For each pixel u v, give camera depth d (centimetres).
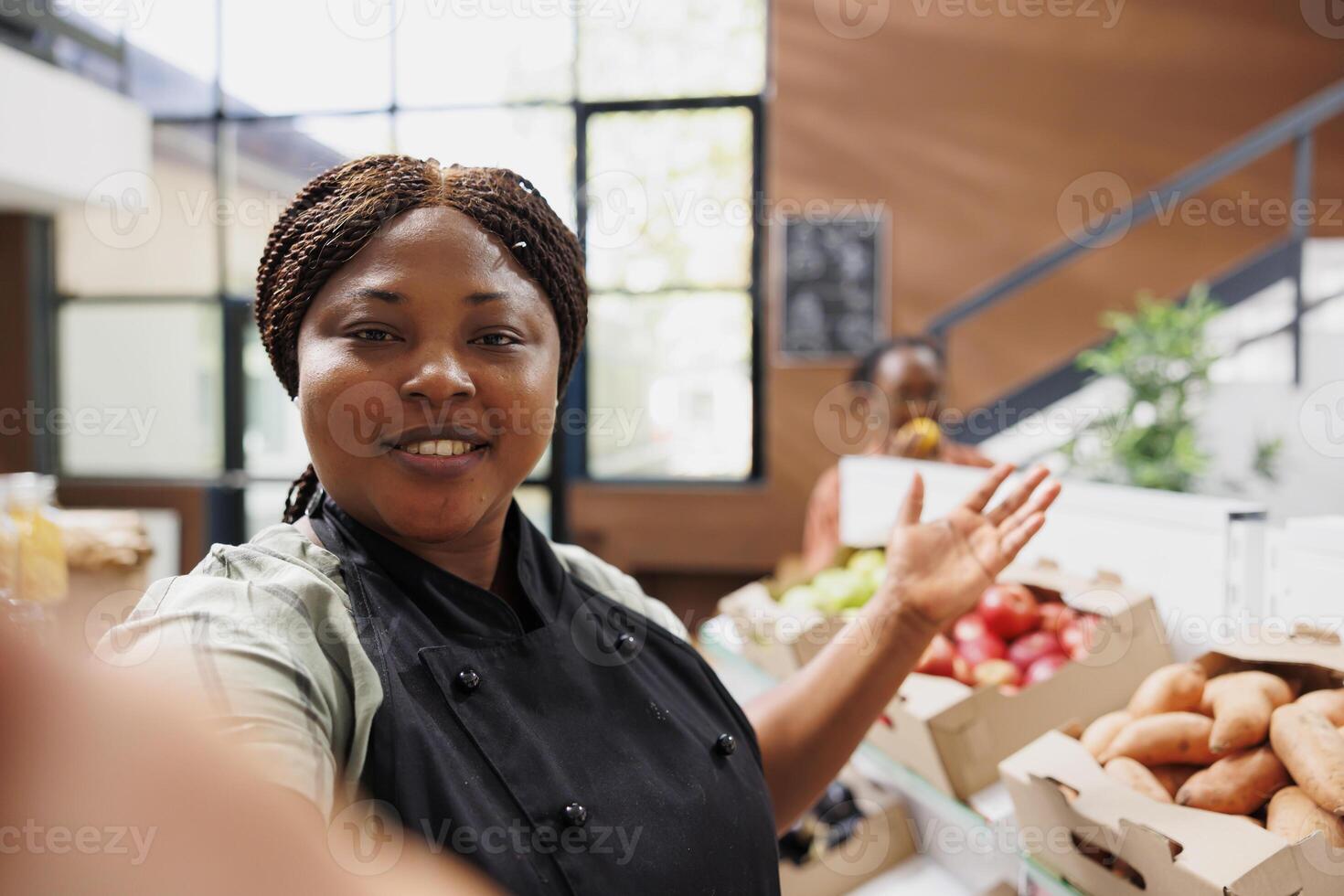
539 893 51
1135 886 73
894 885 131
